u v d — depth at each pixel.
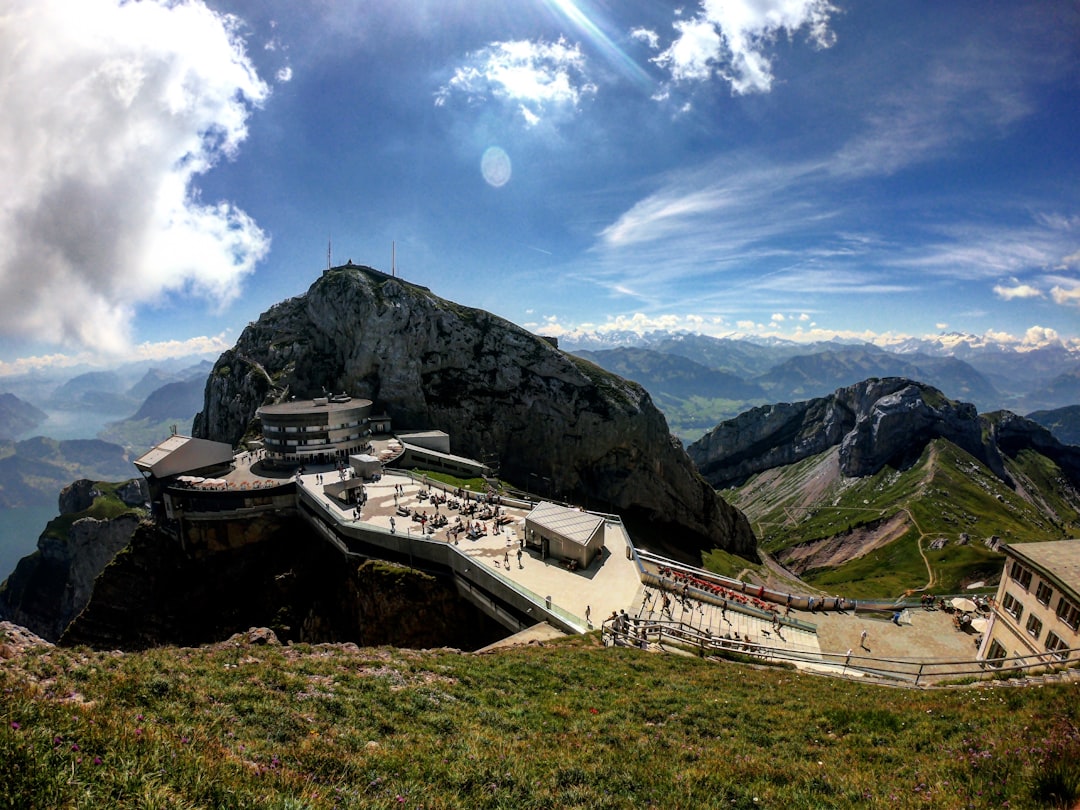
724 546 175.62
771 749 18.77
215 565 89.50
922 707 22.84
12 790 8.40
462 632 63.34
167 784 9.61
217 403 153.62
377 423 135.62
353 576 71.75
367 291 152.00
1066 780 11.41
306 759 13.69
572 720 21.34
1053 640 38.31
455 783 13.30
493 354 159.50
